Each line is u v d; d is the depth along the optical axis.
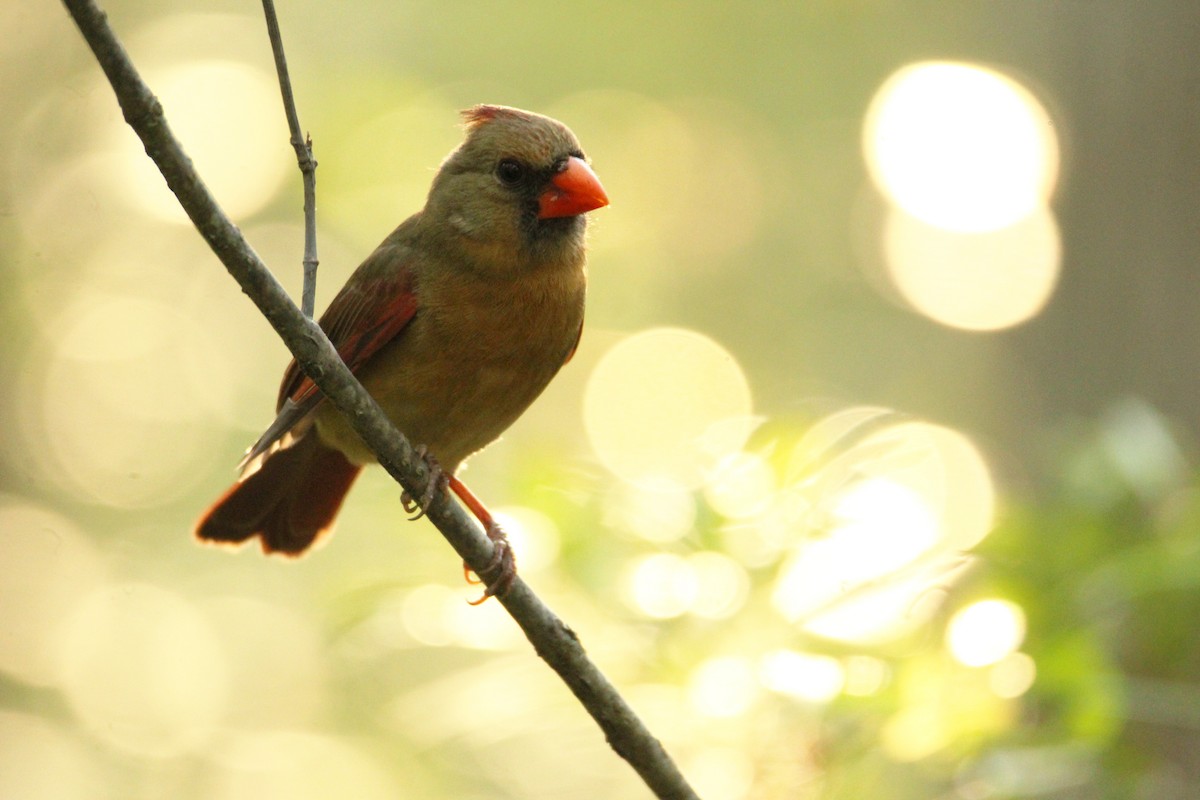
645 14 17.62
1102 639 8.11
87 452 16.86
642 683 7.73
